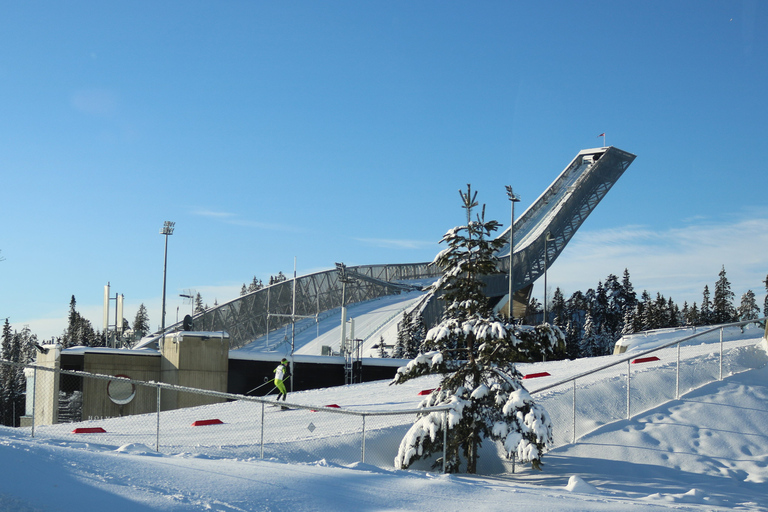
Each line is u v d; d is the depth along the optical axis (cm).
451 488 1299
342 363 5694
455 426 1950
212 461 1341
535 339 2033
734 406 2400
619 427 2284
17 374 11769
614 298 14850
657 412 2378
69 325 15475
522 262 12888
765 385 2581
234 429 2317
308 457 1906
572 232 14338
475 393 1986
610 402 2486
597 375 2912
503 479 1920
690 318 14262
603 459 2086
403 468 1923
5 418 11206
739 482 1909
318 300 13550
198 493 1039
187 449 1758
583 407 2450
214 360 4991
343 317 6881
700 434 2223
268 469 1299
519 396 1948
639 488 1788
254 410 2892
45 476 998
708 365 2745
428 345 2083
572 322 13525
